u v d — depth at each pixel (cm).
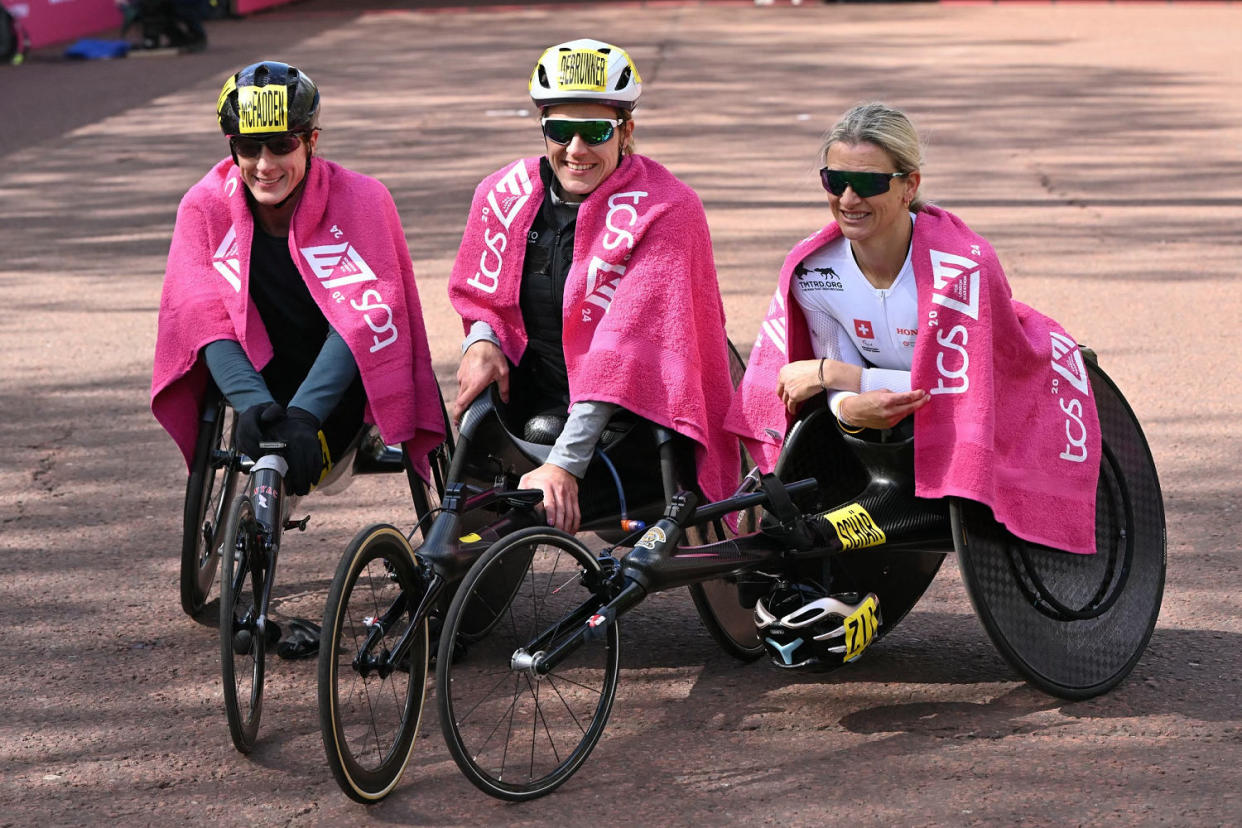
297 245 446
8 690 432
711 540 448
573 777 383
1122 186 1227
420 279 941
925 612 488
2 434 669
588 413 416
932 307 400
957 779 376
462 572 388
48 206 1213
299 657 452
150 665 449
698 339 433
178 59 2389
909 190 402
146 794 375
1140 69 2102
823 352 433
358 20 3198
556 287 438
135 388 737
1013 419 410
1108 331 811
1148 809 358
